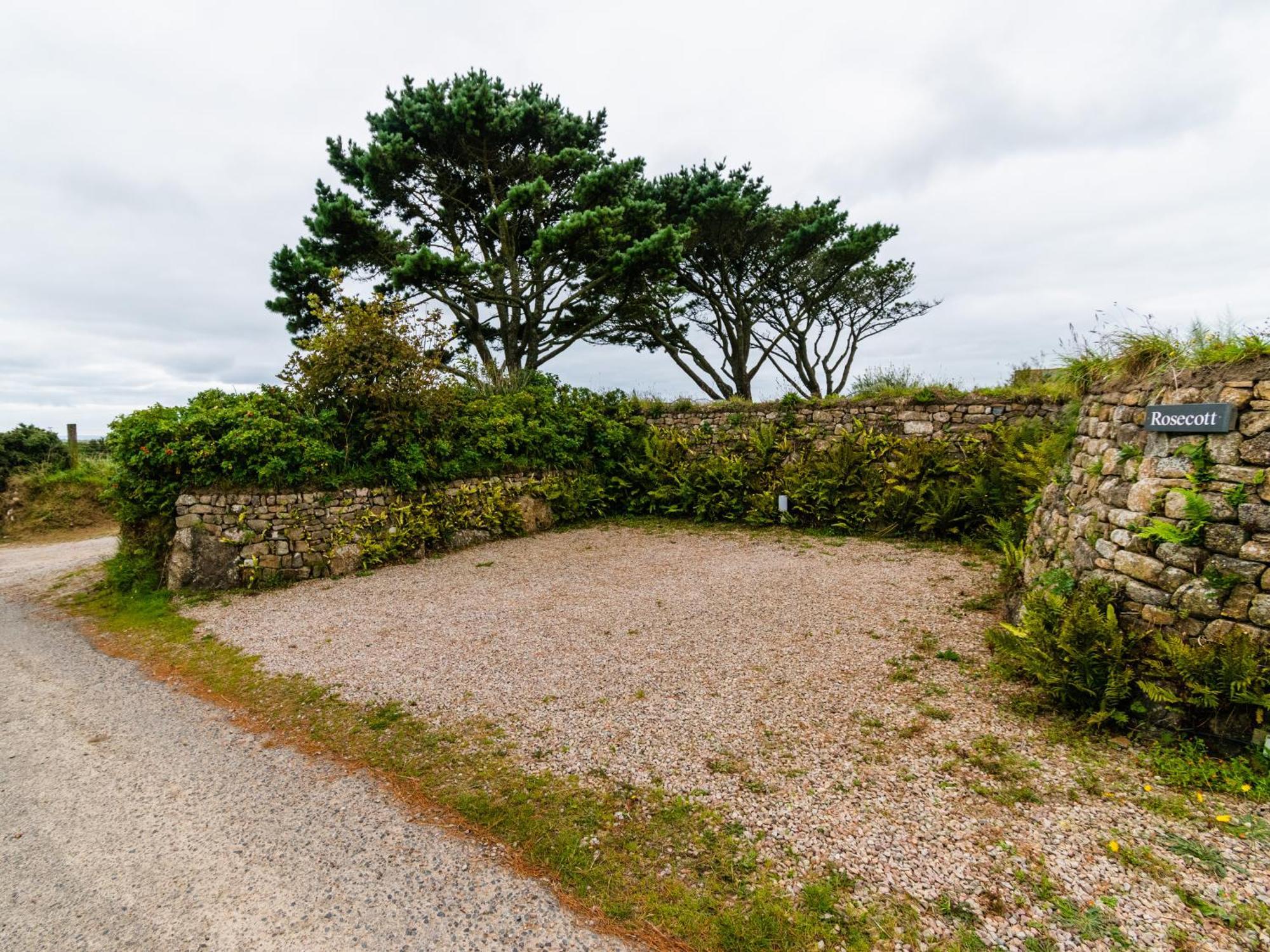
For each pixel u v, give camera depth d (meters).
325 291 13.36
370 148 12.63
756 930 2.31
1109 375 4.64
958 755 3.35
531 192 11.79
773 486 10.47
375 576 8.12
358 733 4.01
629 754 3.56
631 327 18.50
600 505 12.16
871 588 6.41
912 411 9.93
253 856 2.83
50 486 15.23
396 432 8.91
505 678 4.70
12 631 6.61
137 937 2.36
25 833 3.04
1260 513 3.17
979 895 2.39
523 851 2.83
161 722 4.29
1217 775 3.02
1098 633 3.57
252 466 7.70
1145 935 2.17
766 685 4.33
